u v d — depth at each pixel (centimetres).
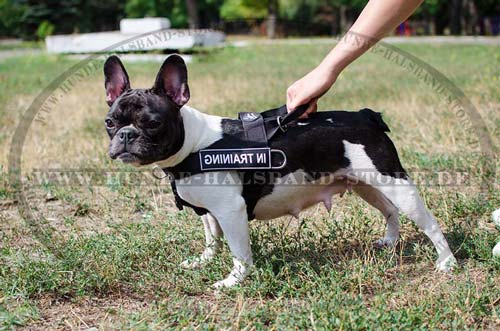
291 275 144
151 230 170
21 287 143
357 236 162
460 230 161
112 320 134
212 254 154
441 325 125
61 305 140
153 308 135
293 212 152
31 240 174
